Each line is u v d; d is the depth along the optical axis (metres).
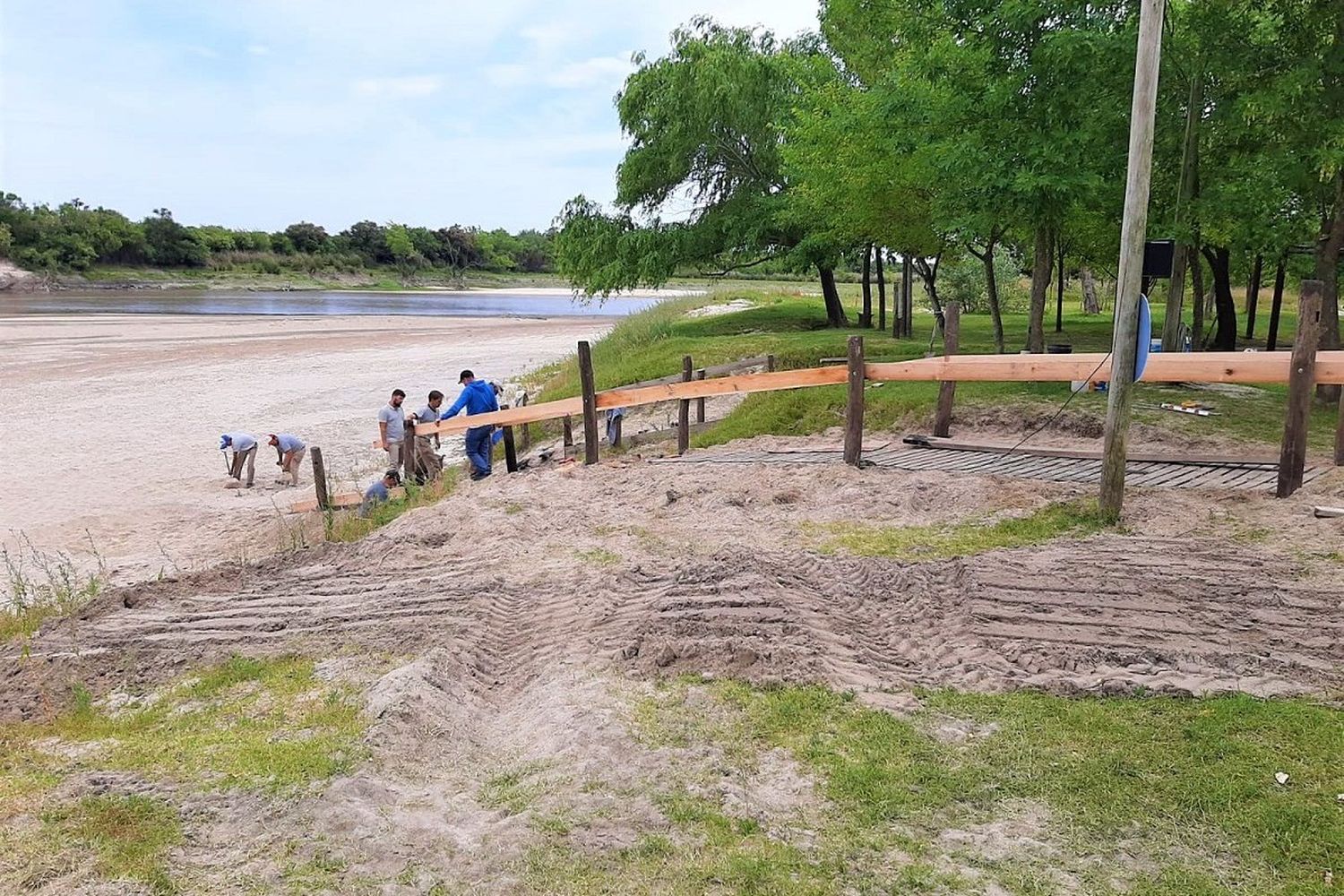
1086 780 3.89
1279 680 4.61
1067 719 4.39
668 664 5.21
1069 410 10.89
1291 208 12.58
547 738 4.50
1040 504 7.83
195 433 19.83
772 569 6.58
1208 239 14.03
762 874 3.37
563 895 3.30
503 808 3.89
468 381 14.60
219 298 84.00
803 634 5.42
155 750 4.61
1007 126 12.86
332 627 6.40
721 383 10.50
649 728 4.50
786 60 25.81
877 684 4.90
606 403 11.38
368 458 17.44
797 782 4.01
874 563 6.68
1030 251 21.05
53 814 3.91
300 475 16.30
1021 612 5.56
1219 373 7.35
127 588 7.97
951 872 3.38
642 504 9.23
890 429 11.68
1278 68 11.06
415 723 4.66
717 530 8.12
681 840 3.60
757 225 25.98
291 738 4.66
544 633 6.04
